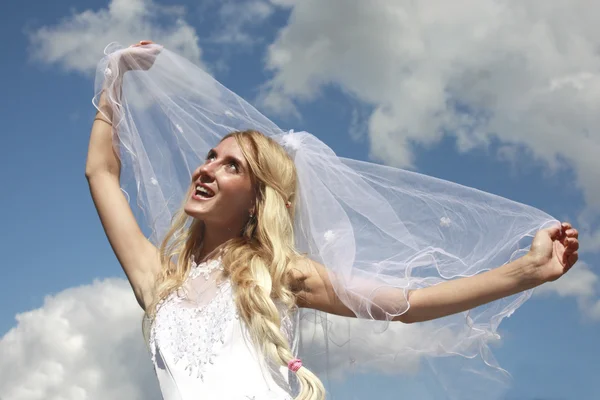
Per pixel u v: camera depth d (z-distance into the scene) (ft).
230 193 12.01
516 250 11.77
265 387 10.73
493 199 12.19
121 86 13.11
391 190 12.46
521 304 11.96
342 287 11.61
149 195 12.82
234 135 12.46
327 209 12.09
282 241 12.01
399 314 11.48
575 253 11.07
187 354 10.87
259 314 11.01
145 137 13.05
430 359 12.25
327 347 12.31
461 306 11.28
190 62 13.44
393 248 11.98
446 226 12.16
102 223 12.50
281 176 12.28
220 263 11.83
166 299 11.64
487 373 12.14
